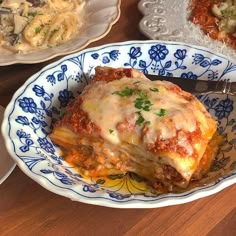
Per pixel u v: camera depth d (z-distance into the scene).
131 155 0.29
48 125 0.31
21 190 0.29
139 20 0.45
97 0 0.44
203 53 0.35
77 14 0.44
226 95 0.34
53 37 0.41
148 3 0.46
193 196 0.25
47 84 0.32
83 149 0.30
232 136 0.31
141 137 0.28
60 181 0.26
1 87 0.36
